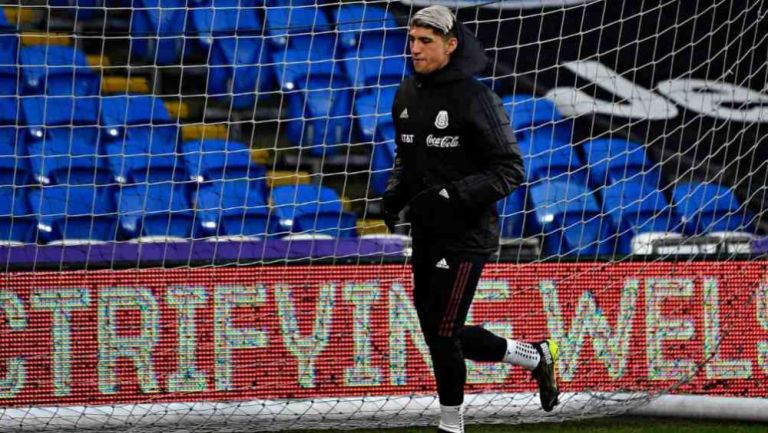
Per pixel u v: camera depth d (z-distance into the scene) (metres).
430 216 15.85
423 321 16.64
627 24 32.72
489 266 21.42
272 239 23.42
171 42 32.47
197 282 20.95
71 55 30.77
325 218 26.09
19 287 20.59
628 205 24.23
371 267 21.28
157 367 20.88
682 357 21.67
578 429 20.89
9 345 20.56
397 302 21.31
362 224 27.12
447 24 15.55
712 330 21.75
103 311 20.78
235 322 21.02
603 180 28.03
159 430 20.53
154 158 27.94
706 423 21.22
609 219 26.62
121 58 32.28
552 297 21.55
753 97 31.02
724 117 31.14
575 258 21.70
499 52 32.03
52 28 32.22
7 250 21.05
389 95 30.92
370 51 32.16
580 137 30.75
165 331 20.91
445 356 16.50
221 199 23.62
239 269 21.05
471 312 21.38
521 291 21.45
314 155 29.77
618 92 32.16
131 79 31.48
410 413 20.83
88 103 29.77
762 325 21.78
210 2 33.19
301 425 20.69
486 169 15.70
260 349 21.05
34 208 26.16
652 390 21.41
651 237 23.66
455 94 15.68
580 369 21.52
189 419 20.55
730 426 20.98
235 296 21.03
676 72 32.47
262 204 26.08
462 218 15.93
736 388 21.73
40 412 20.34
